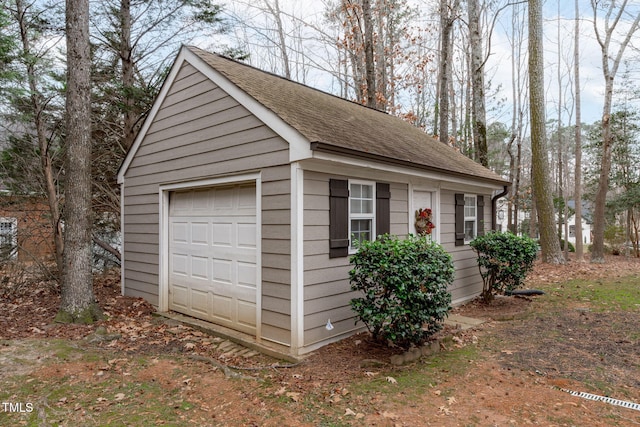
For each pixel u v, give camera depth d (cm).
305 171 479
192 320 642
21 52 774
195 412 344
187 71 644
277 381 405
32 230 950
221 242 605
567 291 858
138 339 561
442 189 756
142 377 420
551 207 1274
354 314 542
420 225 668
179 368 447
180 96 659
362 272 459
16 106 895
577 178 1583
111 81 1066
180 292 689
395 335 449
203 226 641
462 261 809
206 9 1072
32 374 416
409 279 437
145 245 757
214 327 593
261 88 594
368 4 1232
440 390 378
